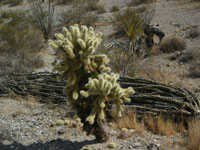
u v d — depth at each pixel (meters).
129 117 5.39
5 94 7.23
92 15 17.42
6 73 8.57
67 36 3.82
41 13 15.41
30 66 9.97
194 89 7.38
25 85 7.29
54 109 6.18
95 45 3.86
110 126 5.23
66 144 4.39
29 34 12.73
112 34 13.60
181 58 10.19
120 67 7.92
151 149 4.24
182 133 4.86
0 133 4.75
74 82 3.86
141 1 20.00
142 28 10.22
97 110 3.82
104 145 4.30
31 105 6.39
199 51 10.21
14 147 4.36
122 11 17.56
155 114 5.41
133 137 4.68
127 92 4.02
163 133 4.88
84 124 4.24
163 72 8.78
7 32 12.07
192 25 13.49
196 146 4.18
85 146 4.28
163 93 5.75
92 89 3.66
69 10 18.12
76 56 3.83
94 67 3.96
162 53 11.00
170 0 19.45
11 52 10.91
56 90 6.82
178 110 5.22
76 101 4.08
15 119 5.55
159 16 15.83
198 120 5.09
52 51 12.74
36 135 4.80
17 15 17.72
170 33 13.04
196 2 17.56
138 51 9.76
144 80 6.16
